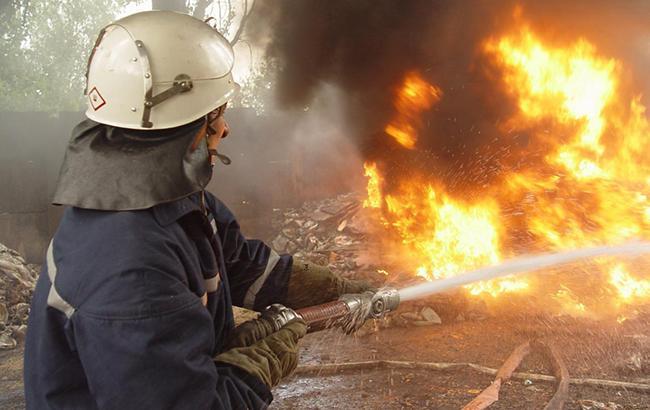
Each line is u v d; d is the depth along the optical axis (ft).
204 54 5.56
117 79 5.28
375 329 16.76
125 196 4.92
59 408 5.00
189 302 4.90
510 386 13.06
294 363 6.10
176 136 5.24
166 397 4.67
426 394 12.87
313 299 7.27
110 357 4.61
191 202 5.36
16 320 19.02
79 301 4.77
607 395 12.53
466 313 17.53
